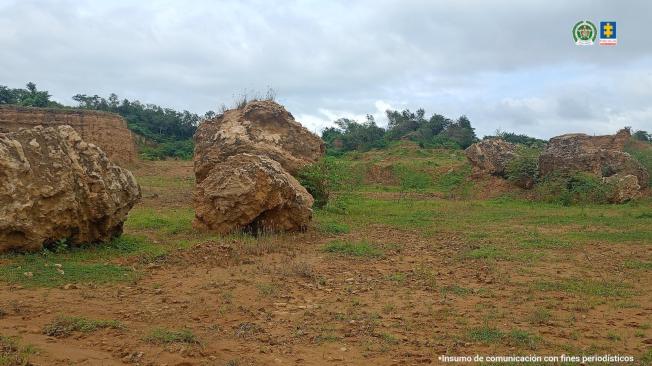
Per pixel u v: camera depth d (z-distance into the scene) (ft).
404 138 206.80
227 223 43.91
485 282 28.99
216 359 17.28
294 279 28.86
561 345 19.10
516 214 64.03
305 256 35.83
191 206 65.82
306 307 23.68
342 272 31.24
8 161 30.99
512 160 99.76
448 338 19.86
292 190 45.37
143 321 21.07
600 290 27.14
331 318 22.16
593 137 117.50
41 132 34.40
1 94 165.37
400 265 33.68
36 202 31.94
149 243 39.19
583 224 54.08
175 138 210.38
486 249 38.75
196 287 26.76
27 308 21.93
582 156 89.40
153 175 118.93
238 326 20.85
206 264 32.22
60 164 33.60
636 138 149.59
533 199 86.79
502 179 100.89
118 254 34.58
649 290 27.45
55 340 18.43
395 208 70.95
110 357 17.17
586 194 80.48
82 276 27.86
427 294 26.40
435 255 37.27
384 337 19.84
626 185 81.97
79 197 34.65
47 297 23.72
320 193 64.59
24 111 119.03
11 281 26.03
